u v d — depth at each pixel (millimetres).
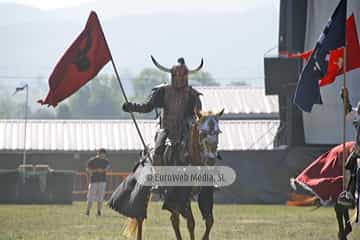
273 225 78062
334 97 126875
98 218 88938
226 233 69250
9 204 124875
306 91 60500
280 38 131250
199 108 54875
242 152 126938
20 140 176125
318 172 59938
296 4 128500
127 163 171875
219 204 124562
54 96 59875
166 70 55062
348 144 59625
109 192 153875
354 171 57000
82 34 60062
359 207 55812
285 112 137375
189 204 54000
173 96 54938
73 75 60000
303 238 65500
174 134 54594
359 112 56906
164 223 79625
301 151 125312
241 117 195250
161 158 54500
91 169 96125
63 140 176000
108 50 60281
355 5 120750
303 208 109875
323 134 128750
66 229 73500
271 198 125688
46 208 110812
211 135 52531
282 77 131250
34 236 66625
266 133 174500
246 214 94938
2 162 172375
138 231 57219
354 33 62500
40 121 184375
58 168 173000
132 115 57438
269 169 126125
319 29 127375
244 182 126625
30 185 126938
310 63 60281
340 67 62125
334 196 58688
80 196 151875
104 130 180375
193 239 54406
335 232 70438
